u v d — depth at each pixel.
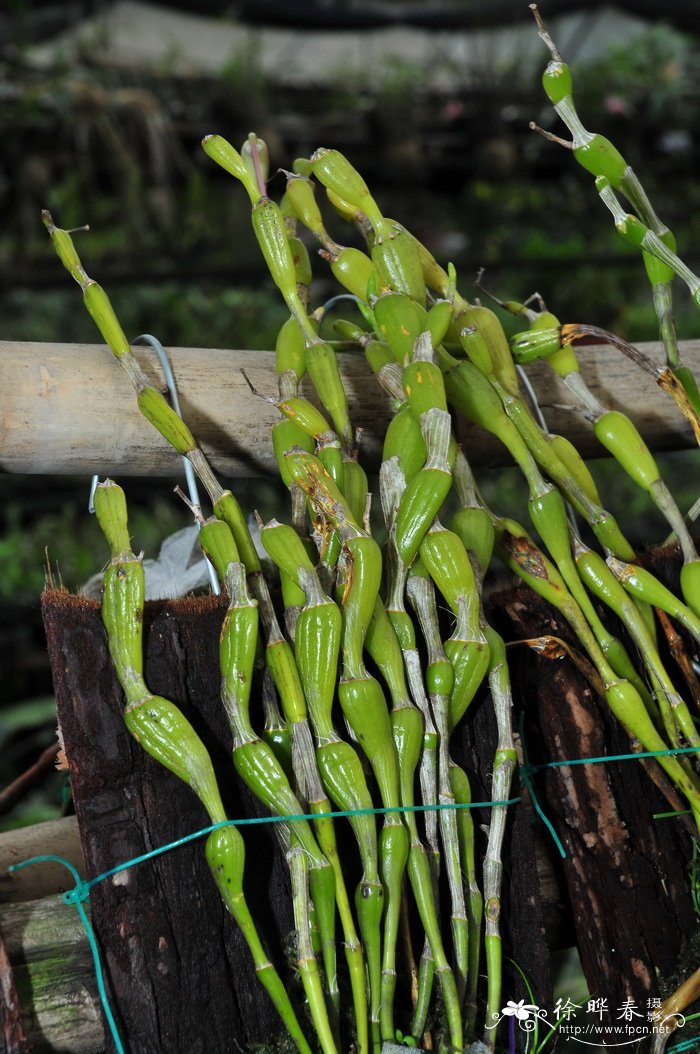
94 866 0.85
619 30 3.93
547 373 1.01
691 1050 0.90
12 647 2.87
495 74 3.53
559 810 0.92
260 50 3.45
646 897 0.92
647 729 0.90
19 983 0.85
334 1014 0.85
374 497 2.41
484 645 0.88
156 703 0.85
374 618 0.87
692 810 0.92
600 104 3.61
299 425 0.88
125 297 3.43
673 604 0.90
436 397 0.87
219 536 0.86
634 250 3.39
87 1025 0.86
